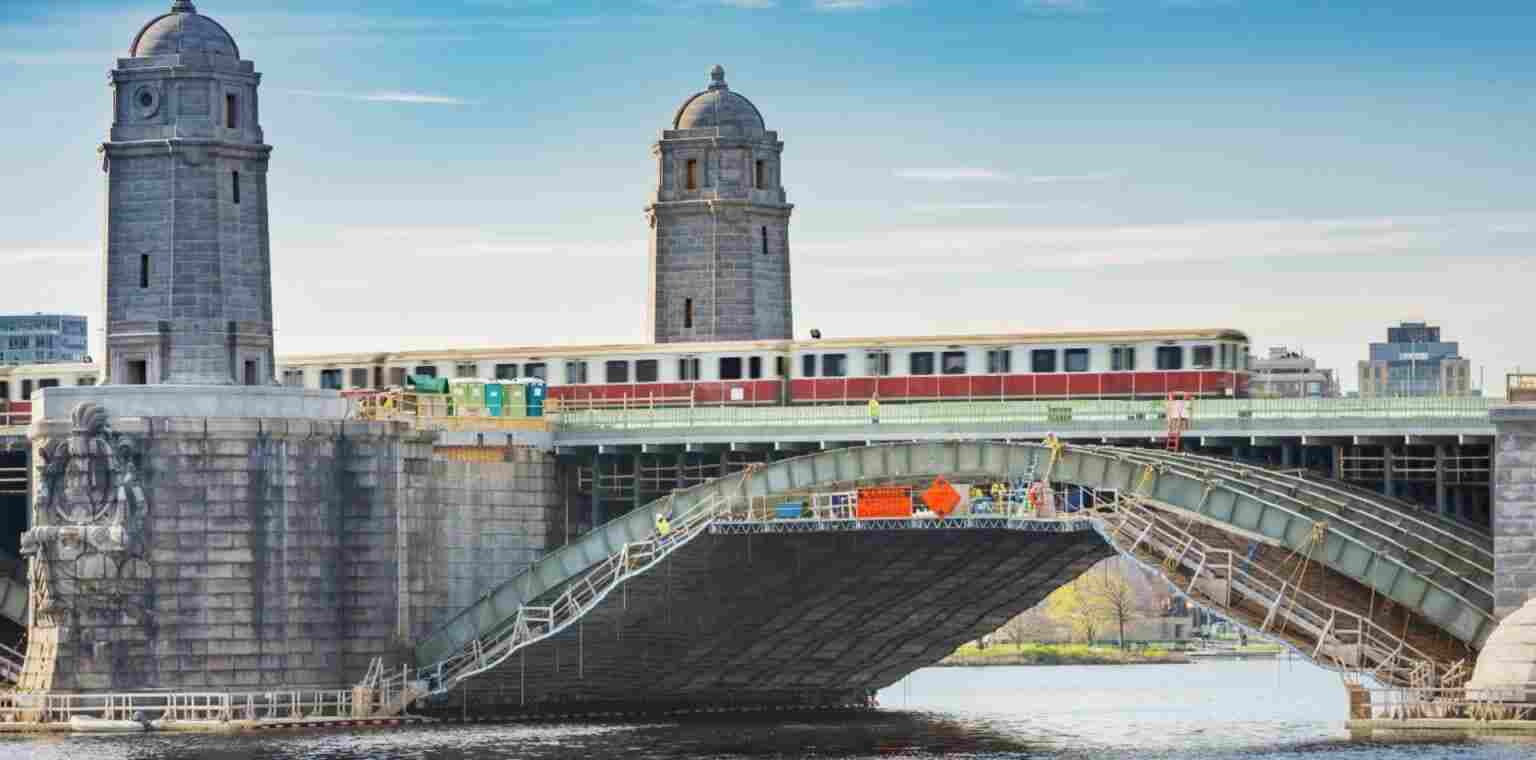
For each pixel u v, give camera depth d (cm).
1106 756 14912
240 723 16038
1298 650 14725
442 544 16975
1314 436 15612
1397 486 16088
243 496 16388
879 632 18462
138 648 16262
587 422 17462
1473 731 14300
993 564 17250
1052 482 15675
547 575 16788
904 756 15050
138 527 16262
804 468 16012
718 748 15400
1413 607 14450
